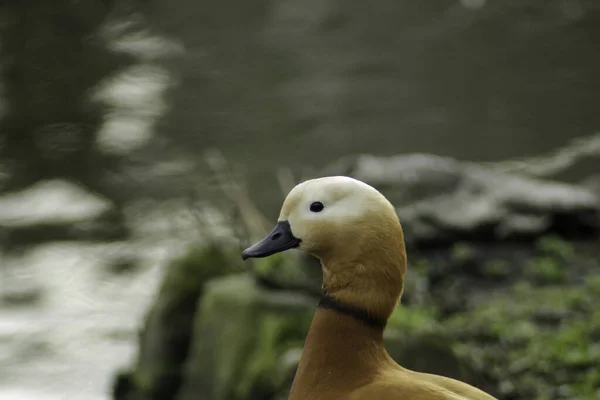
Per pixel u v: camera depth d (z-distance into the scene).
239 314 7.91
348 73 23.02
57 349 11.28
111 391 10.09
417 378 4.57
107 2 25.80
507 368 7.85
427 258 9.95
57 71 22.70
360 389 4.52
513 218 10.37
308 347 4.73
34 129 19.58
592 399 7.24
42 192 16.55
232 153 17.81
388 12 27.14
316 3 27.39
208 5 26.81
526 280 9.56
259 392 7.32
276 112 20.38
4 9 25.23
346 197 4.68
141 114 20.34
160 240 14.28
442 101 20.58
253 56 24.44
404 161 10.71
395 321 7.18
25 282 13.31
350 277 4.66
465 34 25.27
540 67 22.58
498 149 17.27
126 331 11.74
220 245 9.41
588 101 19.92
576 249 10.33
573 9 26.05
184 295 8.99
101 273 13.46
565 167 15.48
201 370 8.12
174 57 23.94
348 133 18.78
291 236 4.77
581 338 8.17
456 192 10.45
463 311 9.02
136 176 16.92
